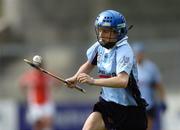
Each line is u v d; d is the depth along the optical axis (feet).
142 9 211.41
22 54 153.69
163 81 152.15
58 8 212.02
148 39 200.64
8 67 154.71
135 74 58.75
